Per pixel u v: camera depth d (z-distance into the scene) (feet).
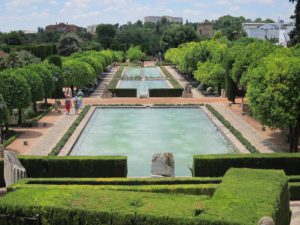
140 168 73.97
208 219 28.91
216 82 155.84
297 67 72.18
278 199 33.73
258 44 117.70
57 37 511.40
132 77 243.40
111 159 62.80
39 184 52.03
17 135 93.71
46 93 129.90
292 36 159.33
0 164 62.69
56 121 112.57
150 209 30.96
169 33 415.03
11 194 34.65
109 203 32.42
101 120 119.65
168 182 52.80
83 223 31.45
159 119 120.16
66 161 62.80
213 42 207.62
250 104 78.18
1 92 96.32
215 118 113.19
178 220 29.45
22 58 207.72
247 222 28.37
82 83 161.17
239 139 87.51
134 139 96.22
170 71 298.35
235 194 33.83
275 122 73.87
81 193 34.68
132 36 511.81
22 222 32.45
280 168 61.98
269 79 73.46
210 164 61.93
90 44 407.03
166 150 86.22
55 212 31.91
